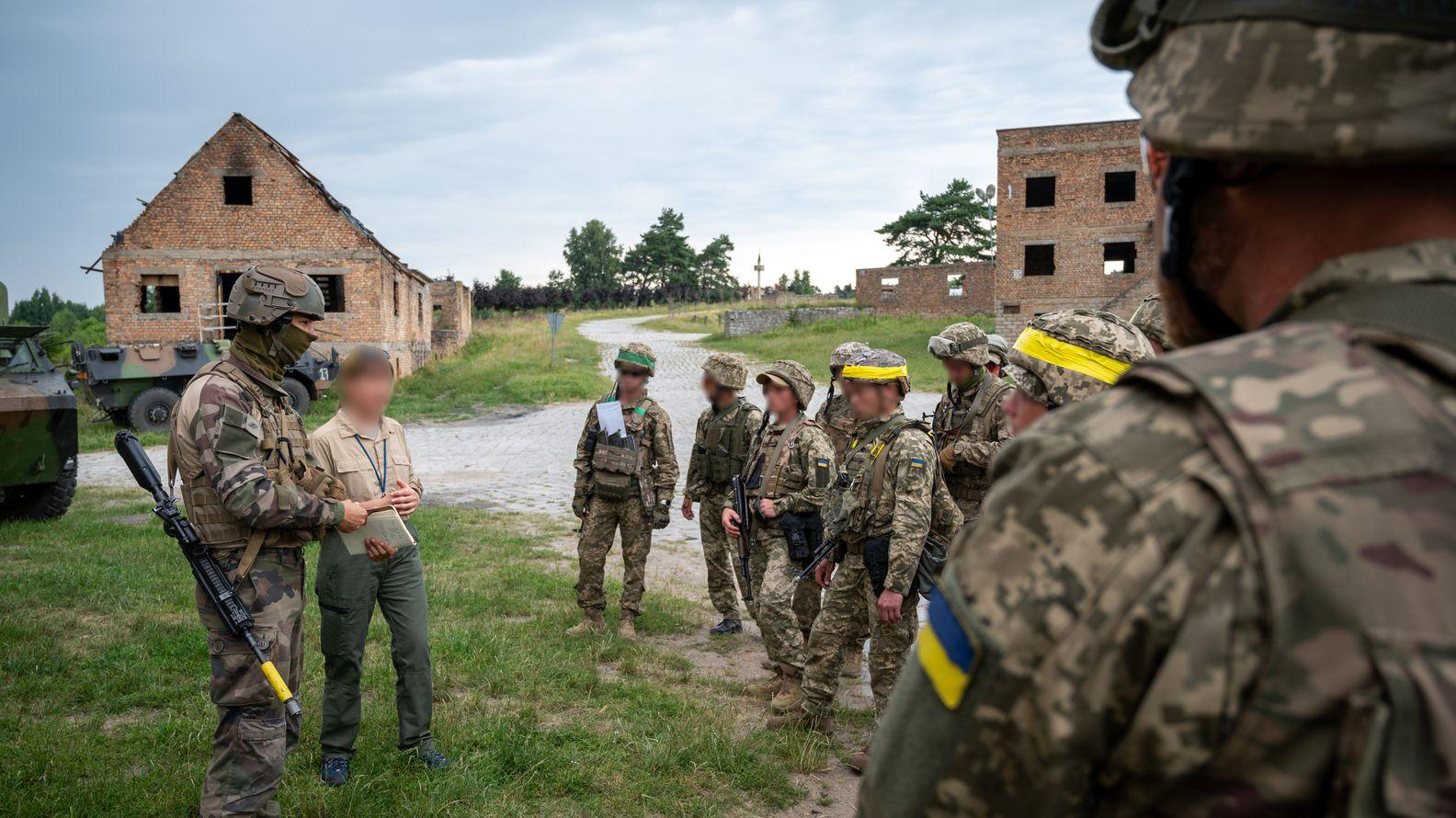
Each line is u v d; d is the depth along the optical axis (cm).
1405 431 53
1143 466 59
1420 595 48
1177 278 76
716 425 558
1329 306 62
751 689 465
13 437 780
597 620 552
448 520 899
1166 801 58
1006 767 62
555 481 1206
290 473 291
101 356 1698
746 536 491
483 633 530
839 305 4959
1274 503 53
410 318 2795
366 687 456
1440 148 55
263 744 273
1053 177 3309
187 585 636
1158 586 55
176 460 273
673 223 10388
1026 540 62
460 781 356
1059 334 208
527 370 2867
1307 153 58
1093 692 58
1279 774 52
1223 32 63
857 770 383
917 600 377
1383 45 57
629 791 357
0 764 358
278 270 282
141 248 2270
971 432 462
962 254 6159
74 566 676
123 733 402
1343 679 49
